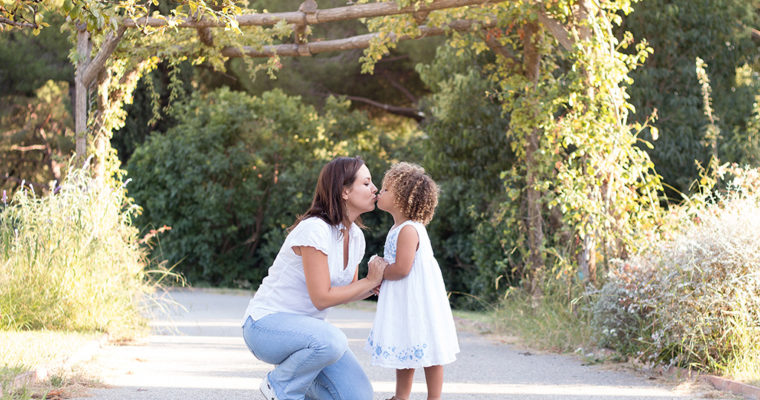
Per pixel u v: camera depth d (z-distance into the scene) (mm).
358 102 25125
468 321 12023
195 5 7254
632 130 14445
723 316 6672
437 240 19578
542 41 10758
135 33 10578
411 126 26641
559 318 9406
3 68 24516
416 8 9492
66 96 25953
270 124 22797
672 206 9531
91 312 8750
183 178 21969
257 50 11164
